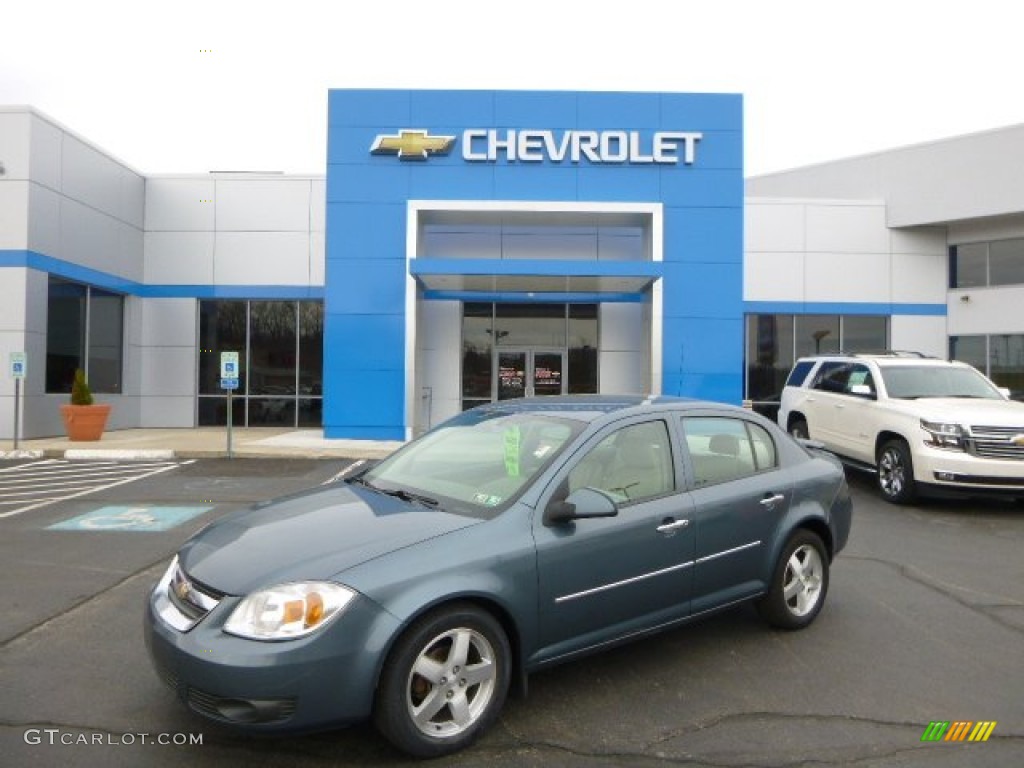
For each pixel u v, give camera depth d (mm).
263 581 3068
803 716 3592
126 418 18641
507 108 15688
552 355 18250
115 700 3672
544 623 3518
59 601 5199
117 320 18469
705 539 4207
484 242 17875
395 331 15516
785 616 4691
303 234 19250
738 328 15570
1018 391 18750
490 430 4375
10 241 14922
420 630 3105
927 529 8023
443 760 3160
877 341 19812
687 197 15672
